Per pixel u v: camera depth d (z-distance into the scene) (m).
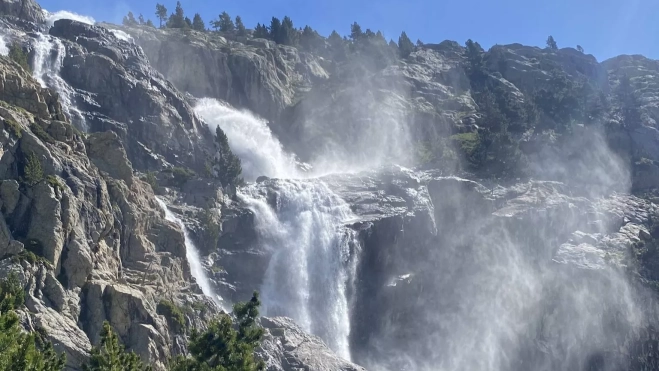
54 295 65.88
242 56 155.62
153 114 119.69
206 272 100.75
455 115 166.75
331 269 114.81
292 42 191.75
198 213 105.50
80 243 70.56
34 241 68.00
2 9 132.50
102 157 83.38
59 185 71.88
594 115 168.88
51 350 51.59
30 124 77.25
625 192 155.75
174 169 113.31
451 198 130.50
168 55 148.00
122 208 79.69
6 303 47.19
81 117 111.00
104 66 119.56
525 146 154.62
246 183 124.31
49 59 117.81
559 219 133.62
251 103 154.25
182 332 74.81
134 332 69.06
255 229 111.56
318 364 82.69
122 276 75.62
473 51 198.75
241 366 57.59
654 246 139.75
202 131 128.62
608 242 135.62
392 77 173.12
